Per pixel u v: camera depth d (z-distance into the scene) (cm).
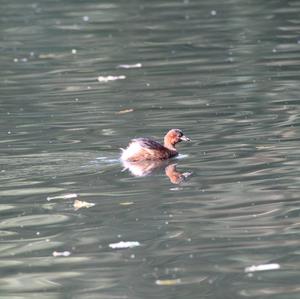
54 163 1731
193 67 2666
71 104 2270
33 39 3322
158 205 1480
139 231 1375
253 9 3684
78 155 1780
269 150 1764
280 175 1606
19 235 1383
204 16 3591
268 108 2105
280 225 1373
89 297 1163
